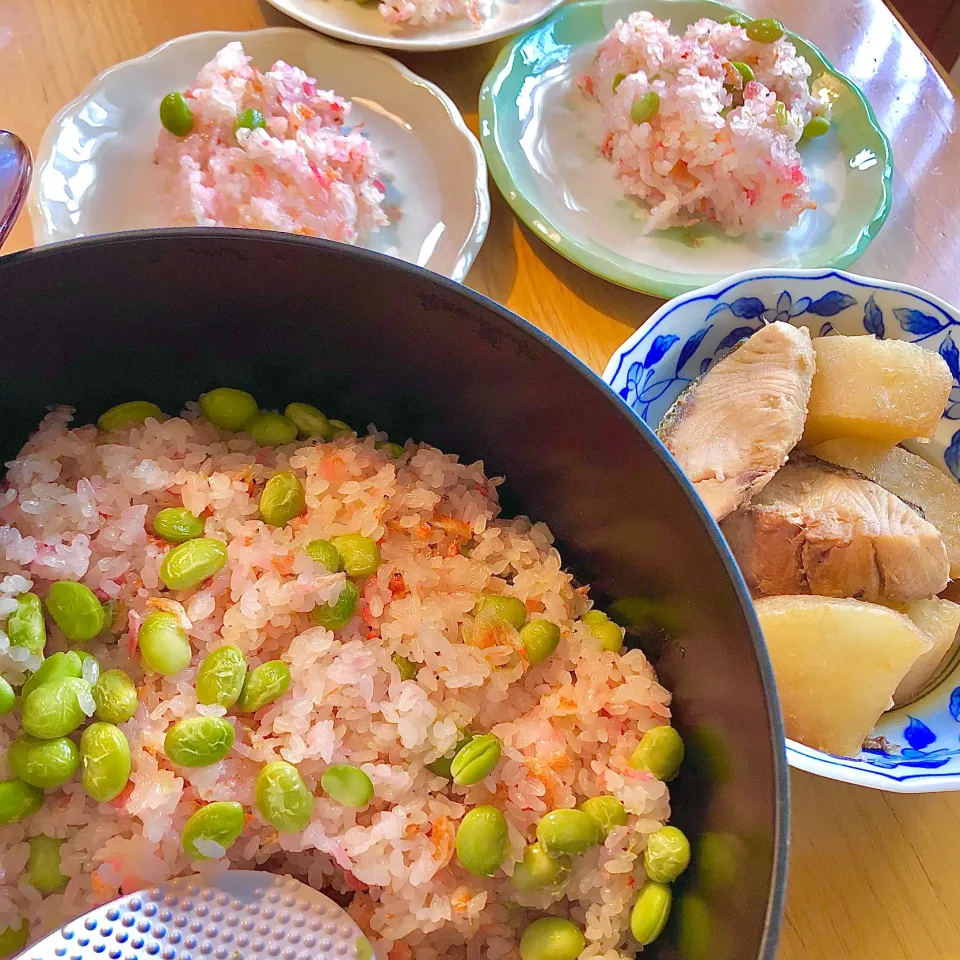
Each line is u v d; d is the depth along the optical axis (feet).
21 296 1.88
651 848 1.90
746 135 3.58
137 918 1.77
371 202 3.51
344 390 2.42
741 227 3.83
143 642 1.97
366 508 2.29
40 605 2.00
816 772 2.18
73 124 3.47
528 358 1.97
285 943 1.80
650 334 2.88
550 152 3.96
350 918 1.85
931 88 4.38
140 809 1.82
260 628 2.10
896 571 2.68
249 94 3.49
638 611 2.20
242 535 2.19
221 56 3.52
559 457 2.19
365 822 1.97
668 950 1.89
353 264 1.91
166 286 2.00
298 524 2.27
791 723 2.51
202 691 1.94
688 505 1.78
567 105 4.09
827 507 2.76
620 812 1.96
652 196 3.86
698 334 3.03
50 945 1.71
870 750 2.51
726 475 2.75
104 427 2.32
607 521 2.16
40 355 2.09
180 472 2.25
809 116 4.00
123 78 3.61
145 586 2.11
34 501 2.12
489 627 2.18
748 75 3.91
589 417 1.97
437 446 2.53
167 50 3.70
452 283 1.89
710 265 3.73
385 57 3.86
